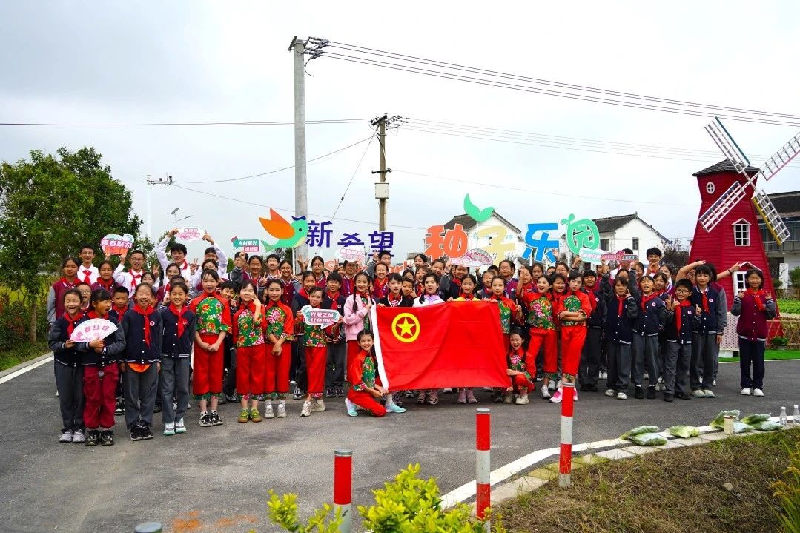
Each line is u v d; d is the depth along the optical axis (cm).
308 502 573
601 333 1135
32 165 1777
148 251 2652
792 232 4800
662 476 652
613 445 746
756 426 830
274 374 912
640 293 1073
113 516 543
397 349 989
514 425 860
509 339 1052
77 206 1811
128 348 789
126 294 826
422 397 1033
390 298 1095
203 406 869
